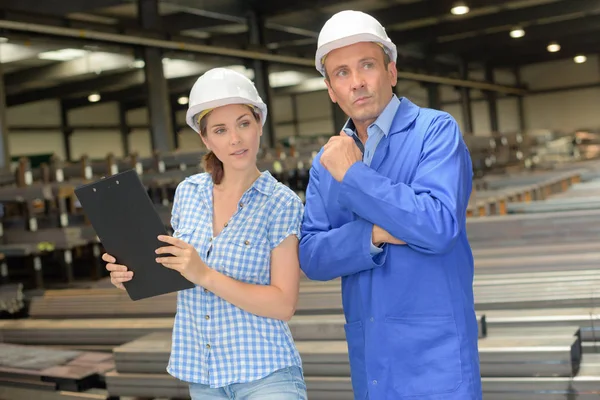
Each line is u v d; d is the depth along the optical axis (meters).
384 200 1.67
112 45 8.73
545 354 2.65
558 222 4.43
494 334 3.03
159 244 1.78
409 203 1.66
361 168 1.72
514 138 14.47
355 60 1.78
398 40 14.85
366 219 1.74
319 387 2.92
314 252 1.83
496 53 18.84
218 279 1.78
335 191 1.86
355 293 1.85
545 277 3.48
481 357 2.74
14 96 15.84
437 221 1.65
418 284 1.74
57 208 7.43
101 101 17.56
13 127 16.44
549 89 22.45
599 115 21.72
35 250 6.16
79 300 4.48
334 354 2.95
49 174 6.74
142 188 1.75
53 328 4.11
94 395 3.18
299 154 9.75
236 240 1.85
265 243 1.85
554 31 15.97
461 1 12.13
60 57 12.38
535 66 22.66
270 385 1.81
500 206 7.03
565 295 3.29
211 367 1.83
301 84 18.80
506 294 3.41
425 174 1.72
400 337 1.75
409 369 1.74
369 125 1.86
